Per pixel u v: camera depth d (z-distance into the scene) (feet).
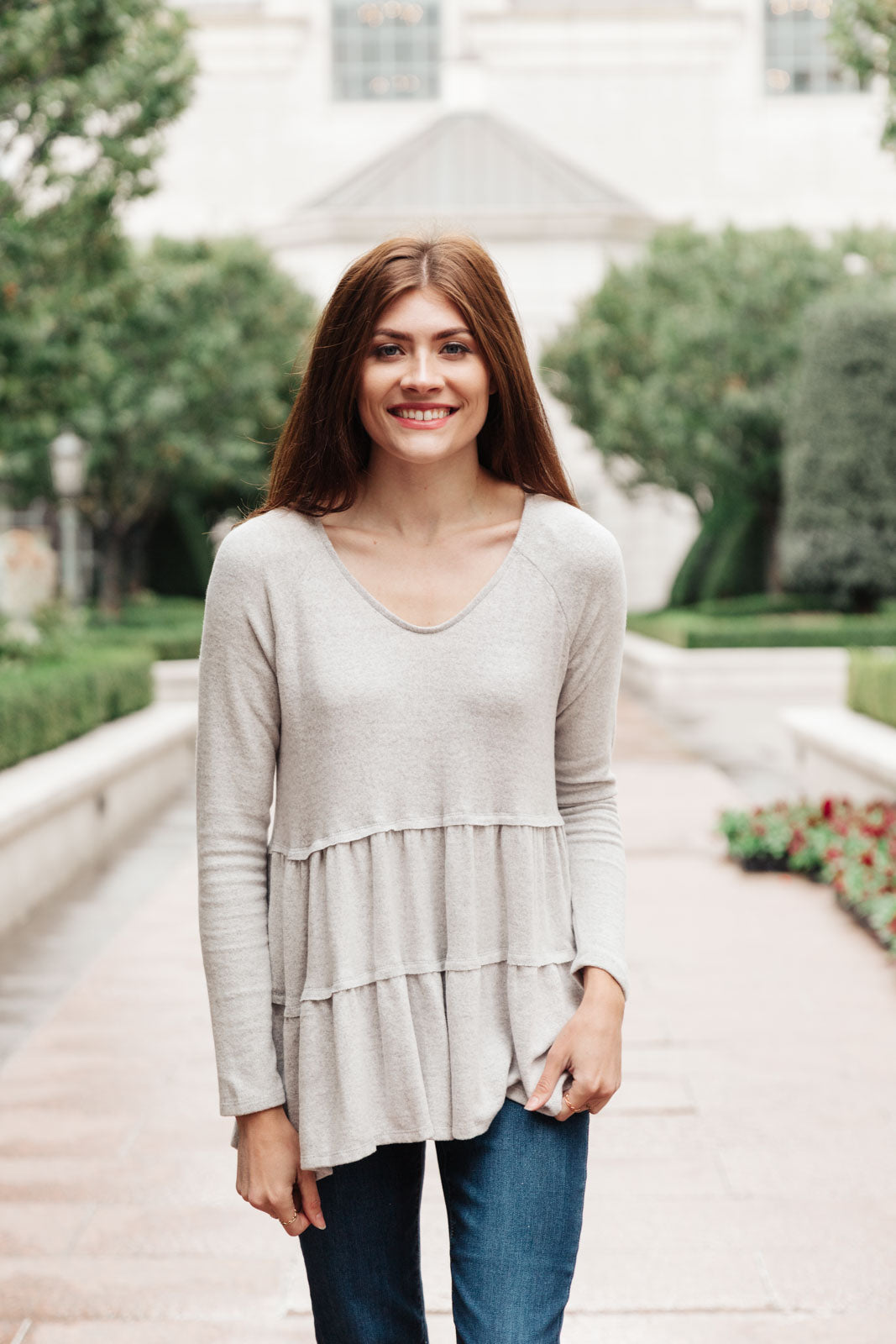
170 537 75.51
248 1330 8.89
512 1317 5.16
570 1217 5.43
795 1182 10.98
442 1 98.27
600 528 5.66
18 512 81.15
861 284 63.00
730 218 68.59
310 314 68.39
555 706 5.60
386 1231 5.57
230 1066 5.34
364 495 5.77
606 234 79.25
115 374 57.47
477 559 5.58
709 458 62.85
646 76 96.99
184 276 59.06
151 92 28.25
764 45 97.19
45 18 25.02
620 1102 12.66
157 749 29.27
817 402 57.88
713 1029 14.65
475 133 83.87
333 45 98.48
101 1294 9.34
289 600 5.40
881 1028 14.66
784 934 18.48
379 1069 5.31
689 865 22.84
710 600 69.10
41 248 29.22
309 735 5.35
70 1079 13.46
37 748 24.39
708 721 44.37
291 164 97.91
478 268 5.56
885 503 57.57
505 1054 5.41
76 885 22.54
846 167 96.89
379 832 5.30
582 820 5.85
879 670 28.32
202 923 5.45
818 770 29.43
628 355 67.82
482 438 5.94
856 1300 9.20
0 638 31.19
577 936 5.61
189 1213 10.56
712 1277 9.50
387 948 5.29
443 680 5.34
